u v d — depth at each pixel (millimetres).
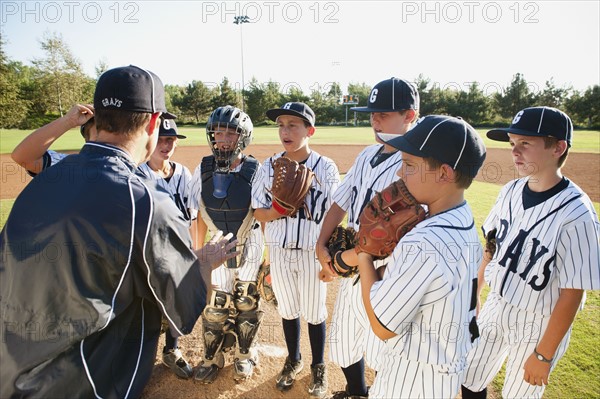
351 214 2527
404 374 1687
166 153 3059
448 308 1526
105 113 1475
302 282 2893
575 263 1927
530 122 2068
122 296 1408
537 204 2133
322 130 35688
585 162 15461
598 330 3596
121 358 1496
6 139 22641
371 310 1617
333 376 3137
